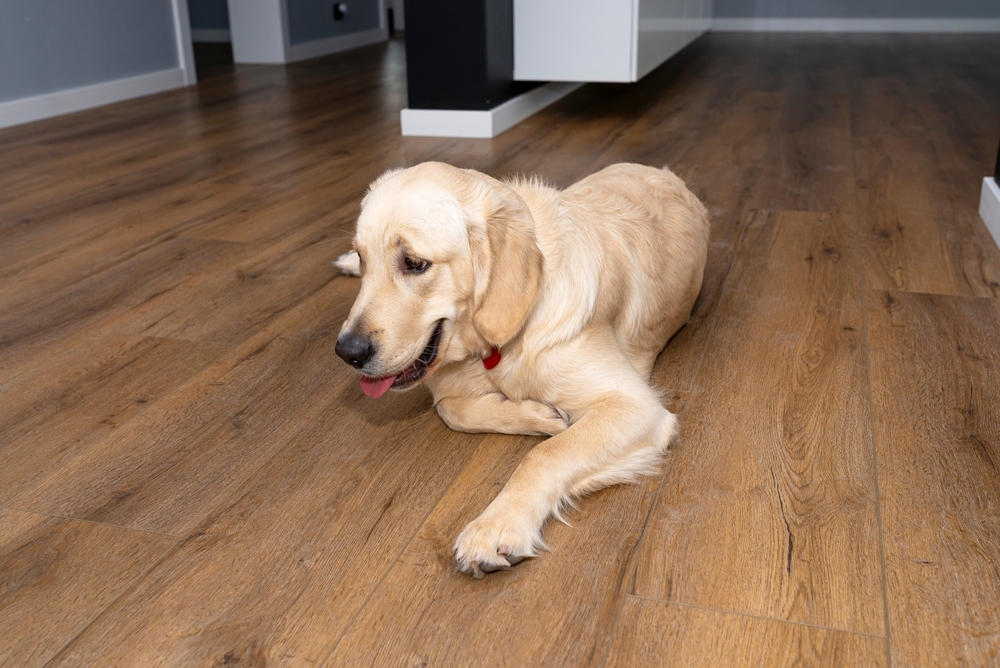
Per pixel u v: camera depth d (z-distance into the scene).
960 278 2.44
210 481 1.58
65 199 3.45
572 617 1.22
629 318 1.81
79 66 5.45
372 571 1.33
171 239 2.95
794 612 1.22
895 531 1.38
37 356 2.10
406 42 4.45
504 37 4.64
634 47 4.62
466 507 1.49
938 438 1.64
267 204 3.34
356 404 1.85
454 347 1.57
